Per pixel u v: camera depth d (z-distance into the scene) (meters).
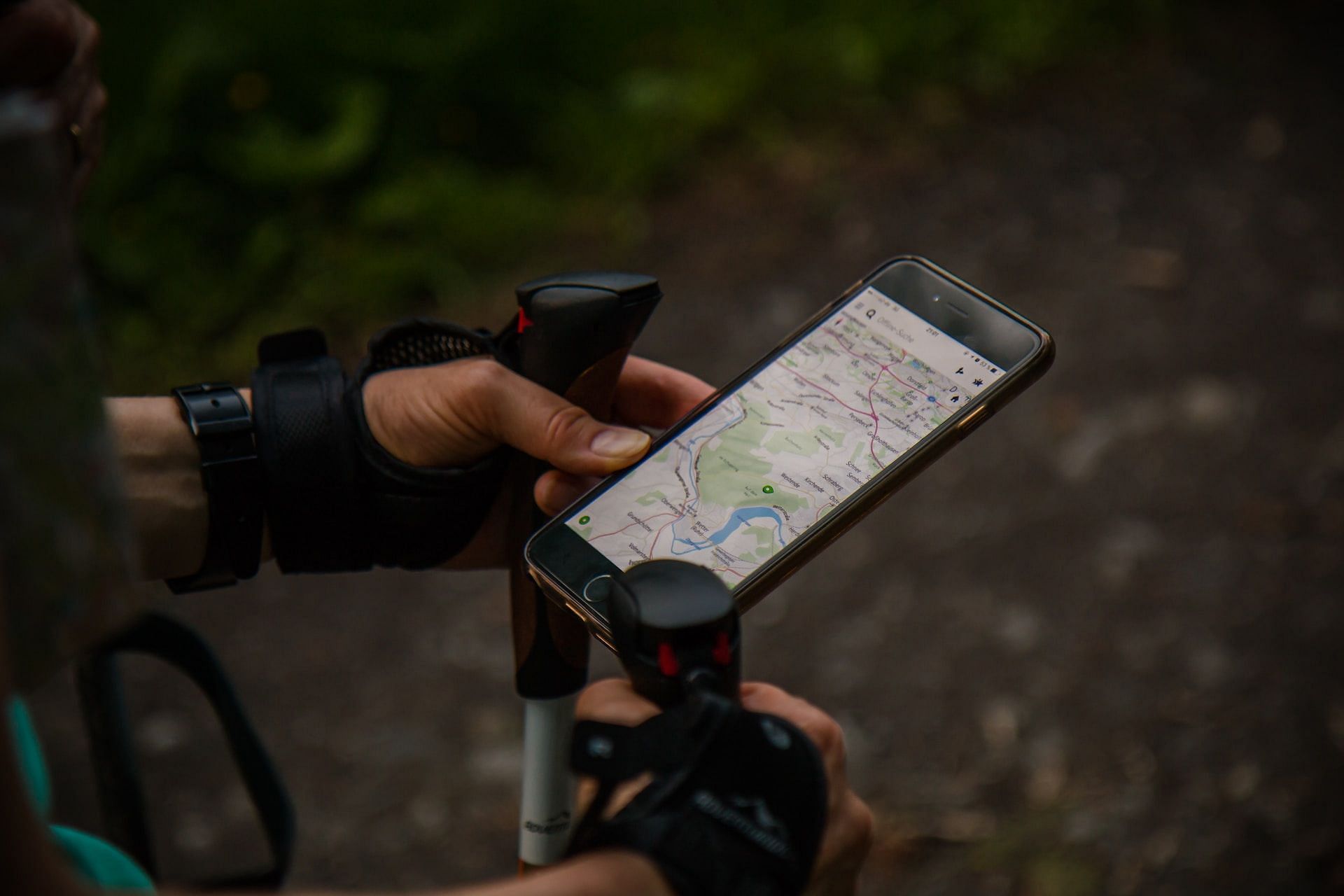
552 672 1.02
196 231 3.37
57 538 0.50
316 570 1.15
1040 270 3.61
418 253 3.43
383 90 3.62
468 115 3.77
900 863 2.29
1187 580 2.79
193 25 3.45
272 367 1.13
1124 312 3.47
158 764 2.44
